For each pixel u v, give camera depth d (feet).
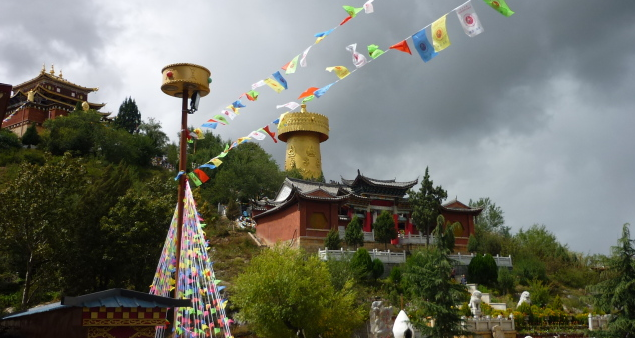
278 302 95.20
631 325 84.99
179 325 53.06
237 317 104.63
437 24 37.45
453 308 89.20
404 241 198.18
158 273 59.52
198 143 281.54
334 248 161.79
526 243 214.48
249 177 238.07
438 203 193.47
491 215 281.33
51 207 114.21
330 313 99.91
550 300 150.82
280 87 52.24
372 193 222.69
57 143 244.01
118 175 149.89
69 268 116.98
